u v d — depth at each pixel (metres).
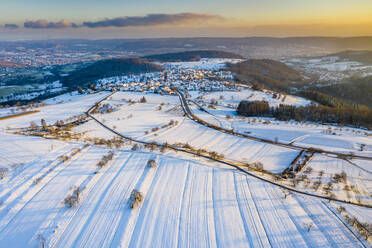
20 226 60.31
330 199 77.38
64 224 61.19
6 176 83.44
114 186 79.06
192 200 73.31
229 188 81.44
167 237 57.81
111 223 61.78
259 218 66.06
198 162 101.62
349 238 59.19
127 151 110.31
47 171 87.50
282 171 102.31
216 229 61.19
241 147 130.50
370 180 96.19
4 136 127.56
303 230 61.72
